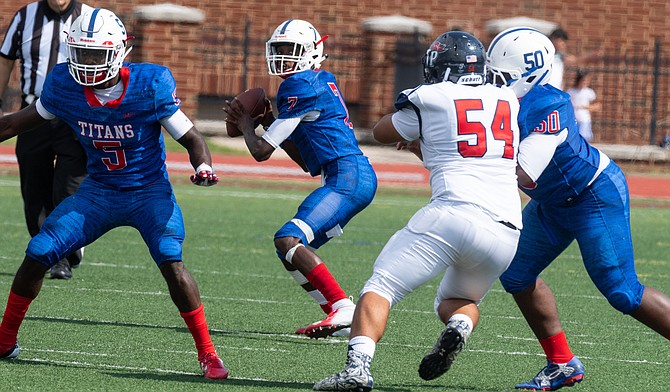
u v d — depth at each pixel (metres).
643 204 50.22
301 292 26.39
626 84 72.19
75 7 27.56
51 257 17.28
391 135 15.98
